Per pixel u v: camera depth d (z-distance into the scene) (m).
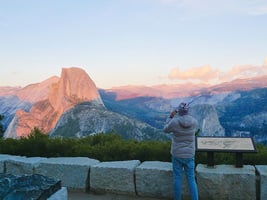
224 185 6.20
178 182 6.07
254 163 7.25
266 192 6.04
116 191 6.83
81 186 6.98
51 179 4.80
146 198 6.65
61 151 8.59
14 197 4.16
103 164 7.07
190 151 5.97
